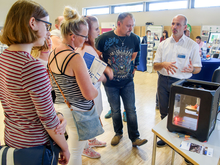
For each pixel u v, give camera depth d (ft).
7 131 2.75
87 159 6.34
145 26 24.61
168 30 23.29
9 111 2.66
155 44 22.13
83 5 30.27
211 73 11.27
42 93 2.46
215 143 3.59
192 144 3.56
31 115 2.62
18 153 2.59
